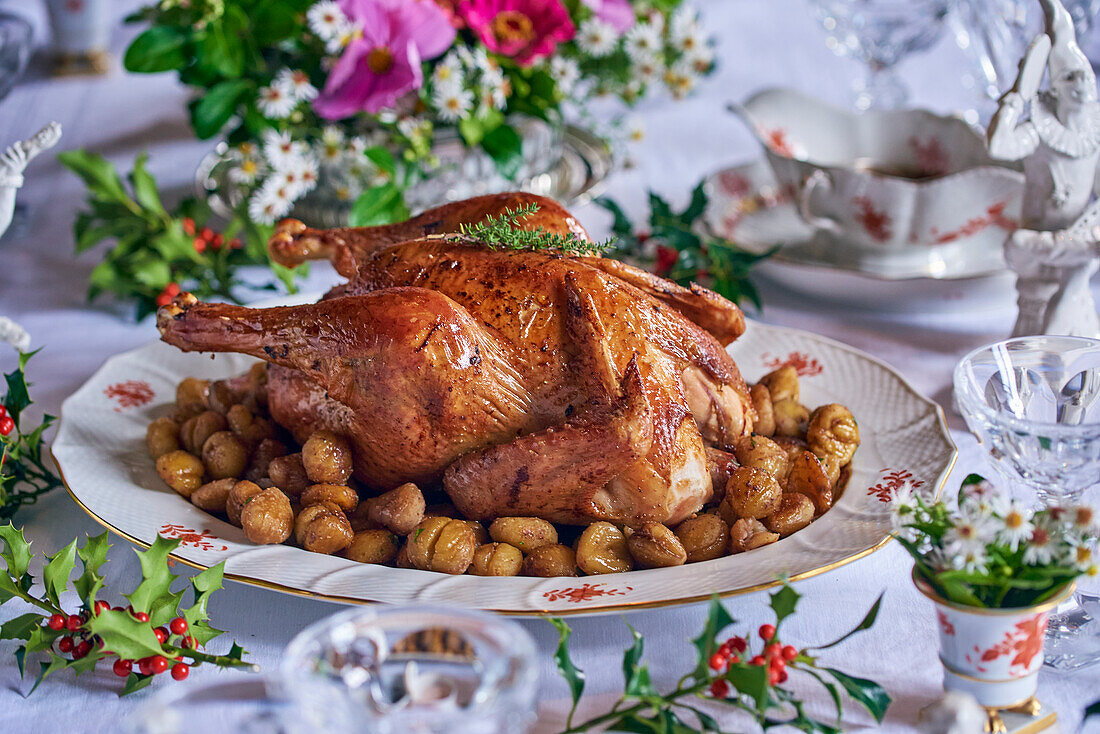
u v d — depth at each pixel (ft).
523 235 3.87
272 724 3.16
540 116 5.03
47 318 4.79
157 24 4.90
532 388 3.77
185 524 3.74
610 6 5.33
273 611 3.63
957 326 4.65
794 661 3.31
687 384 3.84
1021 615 3.23
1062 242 4.12
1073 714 3.35
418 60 4.65
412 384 3.72
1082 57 4.01
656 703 3.25
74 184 5.65
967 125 4.91
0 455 3.88
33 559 3.76
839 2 5.53
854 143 5.12
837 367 4.23
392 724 3.00
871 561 3.74
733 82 6.73
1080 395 3.61
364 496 3.95
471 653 3.13
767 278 4.86
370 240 4.18
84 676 3.49
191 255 4.77
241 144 4.95
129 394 4.21
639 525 3.74
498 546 3.65
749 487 3.71
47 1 6.73
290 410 3.94
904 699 3.39
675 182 5.51
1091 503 3.76
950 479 3.98
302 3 4.82
